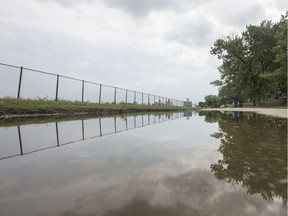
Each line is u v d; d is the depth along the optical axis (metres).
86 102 16.06
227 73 32.66
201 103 87.00
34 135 4.06
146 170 1.80
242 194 1.28
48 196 1.28
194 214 1.05
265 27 28.61
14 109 8.88
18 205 1.17
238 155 2.31
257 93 32.38
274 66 28.53
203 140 3.38
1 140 3.49
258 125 5.62
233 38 30.11
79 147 2.90
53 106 11.27
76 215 1.05
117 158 2.24
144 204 1.16
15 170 1.84
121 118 9.81
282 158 2.15
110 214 1.06
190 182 1.50
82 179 1.59
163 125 6.23
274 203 1.16
